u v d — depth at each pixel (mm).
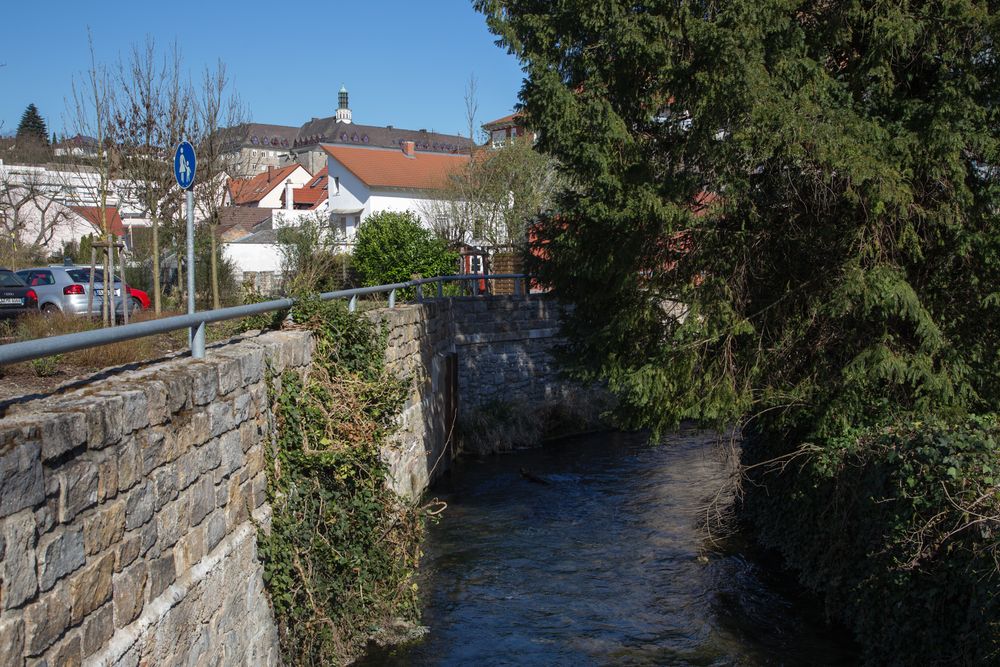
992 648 6020
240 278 26797
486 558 12094
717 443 12859
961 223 9305
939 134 8922
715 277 10516
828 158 8852
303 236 29562
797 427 11102
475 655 8969
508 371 20844
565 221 11352
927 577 7172
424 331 15453
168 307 17984
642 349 11617
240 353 6594
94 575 4148
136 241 25328
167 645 4879
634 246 10484
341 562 8102
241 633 6188
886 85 9500
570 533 13188
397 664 8711
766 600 10406
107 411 4324
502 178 29891
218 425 5941
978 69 9391
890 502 8070
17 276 19984
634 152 10125
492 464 17953
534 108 10586
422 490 14875
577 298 12391
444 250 24562
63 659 3846
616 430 21125
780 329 10734
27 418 3865
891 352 9461
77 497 3998
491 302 20469
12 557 3469
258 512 6785
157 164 17047
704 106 9219
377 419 8922
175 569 5137
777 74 9234
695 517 13852
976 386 10156
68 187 21750
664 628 9680
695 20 9328
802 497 10750
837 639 9219
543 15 10719
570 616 10039
